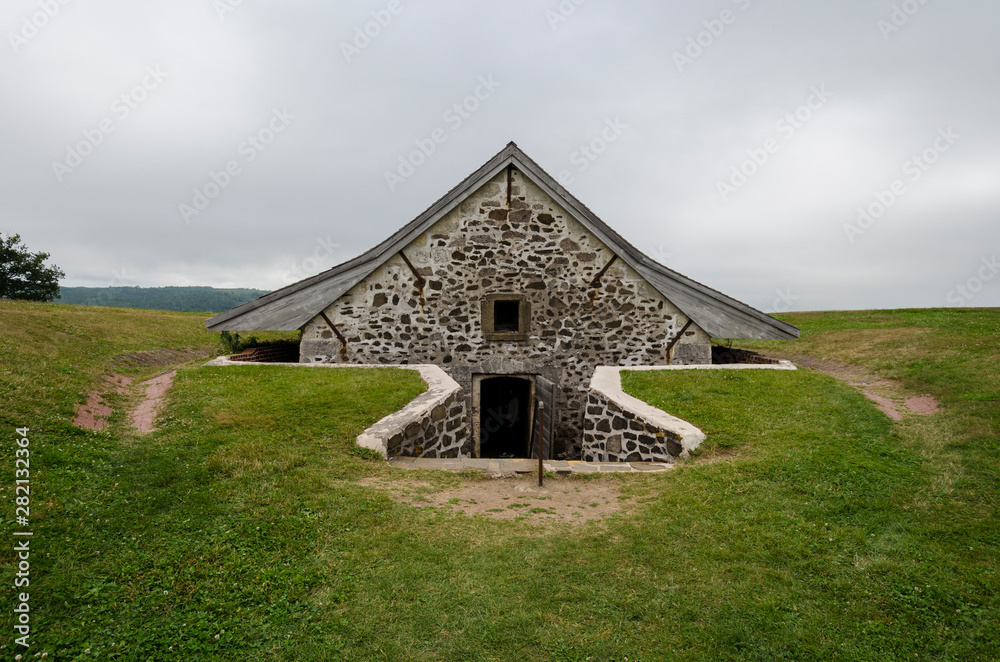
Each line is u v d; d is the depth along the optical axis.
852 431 7.52
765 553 4.49
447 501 5.65
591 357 12.27
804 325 22.05
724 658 3.36
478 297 12.05
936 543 4.66
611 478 6.54
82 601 3.71
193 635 3.47
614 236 12.06
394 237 11.77
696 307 12.20
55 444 6.00
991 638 3.54
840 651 3.42
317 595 3.89
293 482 5.63
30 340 10.32
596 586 4.05
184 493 5.34
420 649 3.39
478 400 12.15
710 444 7.16
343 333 11.93
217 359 11.59
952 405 8.55
